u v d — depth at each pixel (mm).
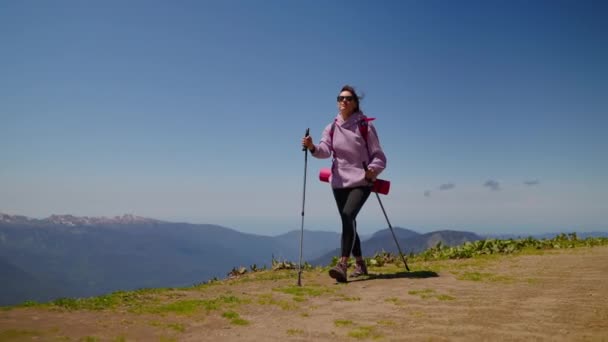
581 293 4680
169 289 5387
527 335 3256
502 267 6855
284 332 3482
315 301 4695
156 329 3424
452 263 7691
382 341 3219
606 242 9453
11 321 3283
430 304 4418
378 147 6320
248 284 5949
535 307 4129
